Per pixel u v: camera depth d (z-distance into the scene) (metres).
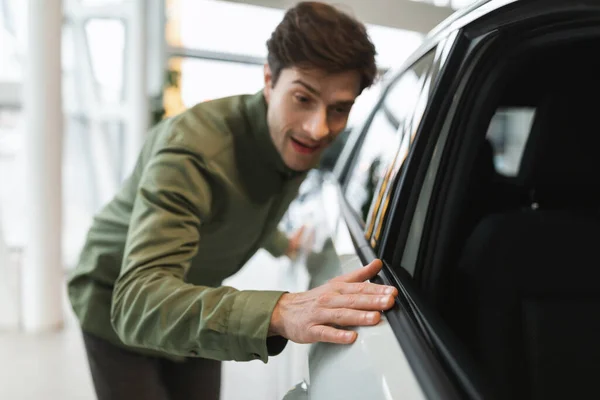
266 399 0.97
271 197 1.06
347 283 0.68
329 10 0.88
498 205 1.18
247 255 1.21
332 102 0.90
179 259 0.84
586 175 1.14
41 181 2.90
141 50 4.37
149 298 0.77
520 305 0.97
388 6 4.70
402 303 0.68
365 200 1.18
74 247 4.43
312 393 0.66
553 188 1.16
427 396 0.50
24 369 2.54
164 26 5.48
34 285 2.98
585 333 0.95
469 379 0.56
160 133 1.00
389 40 4.82
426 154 0.90
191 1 5.45
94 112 4.67
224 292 0.75
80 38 4.54
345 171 1.77
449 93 0.90
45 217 2.93
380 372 0.55
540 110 1.13
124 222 1.09
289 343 0.84
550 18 0.82
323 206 1.56
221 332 0.71
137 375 1.18
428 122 0.90
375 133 1.49
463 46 0.88
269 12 5.05
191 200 0.87
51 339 2.90
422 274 0.91
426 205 0.91
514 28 0.86
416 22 4.84
